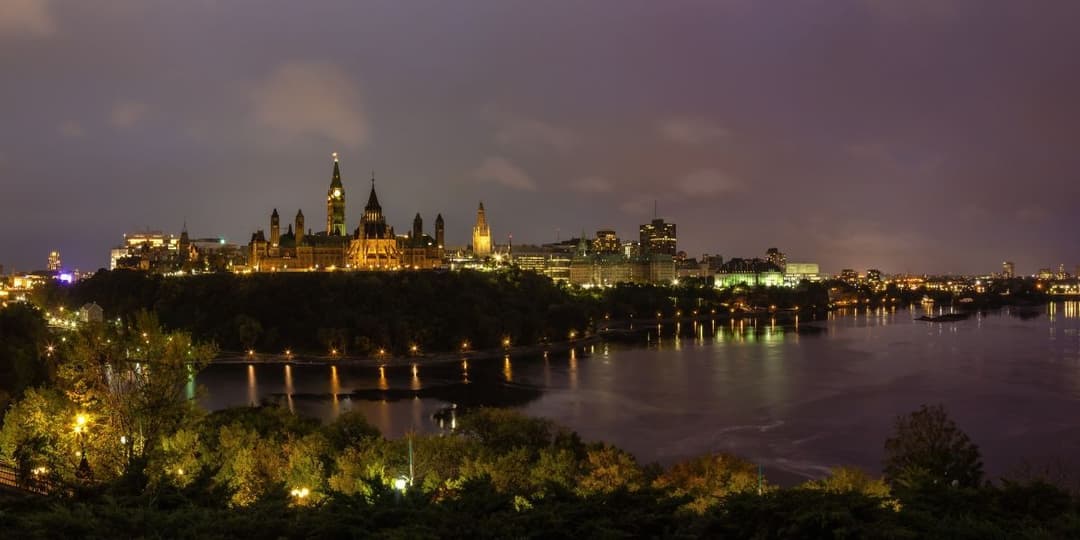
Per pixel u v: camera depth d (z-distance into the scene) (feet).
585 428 528.22
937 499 156.35
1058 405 591.37
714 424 535.60
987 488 162.30
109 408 255.09
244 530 147.33
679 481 294.66
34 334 595.47
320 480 261.24
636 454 456.86
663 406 605.73
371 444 305.73
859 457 444.55
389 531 139.54
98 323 270.67
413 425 548.72
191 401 287.28
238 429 304.50
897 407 588.91
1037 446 467.11
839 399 625.00
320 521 146.51
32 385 458.50
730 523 142.20
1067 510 150.61
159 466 212.43
